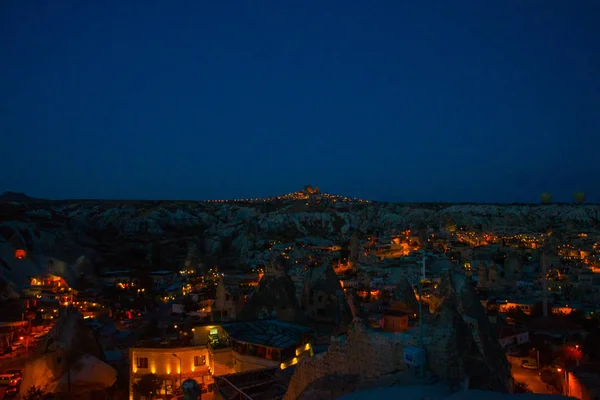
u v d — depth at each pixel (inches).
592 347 2203.5
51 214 7534.5
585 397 1592.0
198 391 1094.4
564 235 7790.4
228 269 6122.1
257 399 1085.8
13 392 2055.9
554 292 3905.0
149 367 1768.0
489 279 4288.9
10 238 4909.0
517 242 7160.4
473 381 727.1
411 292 2374.5
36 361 1894.7
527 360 2145.7
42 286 4293.8
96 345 2060.8
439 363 730.8
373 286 3937.0
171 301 3951.8
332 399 825.5
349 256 6284.5
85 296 3939.5
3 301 3636.8
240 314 2004.2
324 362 898.7
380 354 795.4
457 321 761.0
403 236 7249.0
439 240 7027.6
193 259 5605.3
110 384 1875.0
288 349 1534.2
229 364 1644.9
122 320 3398.1
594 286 3875.5
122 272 5329.7
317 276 2134.6
